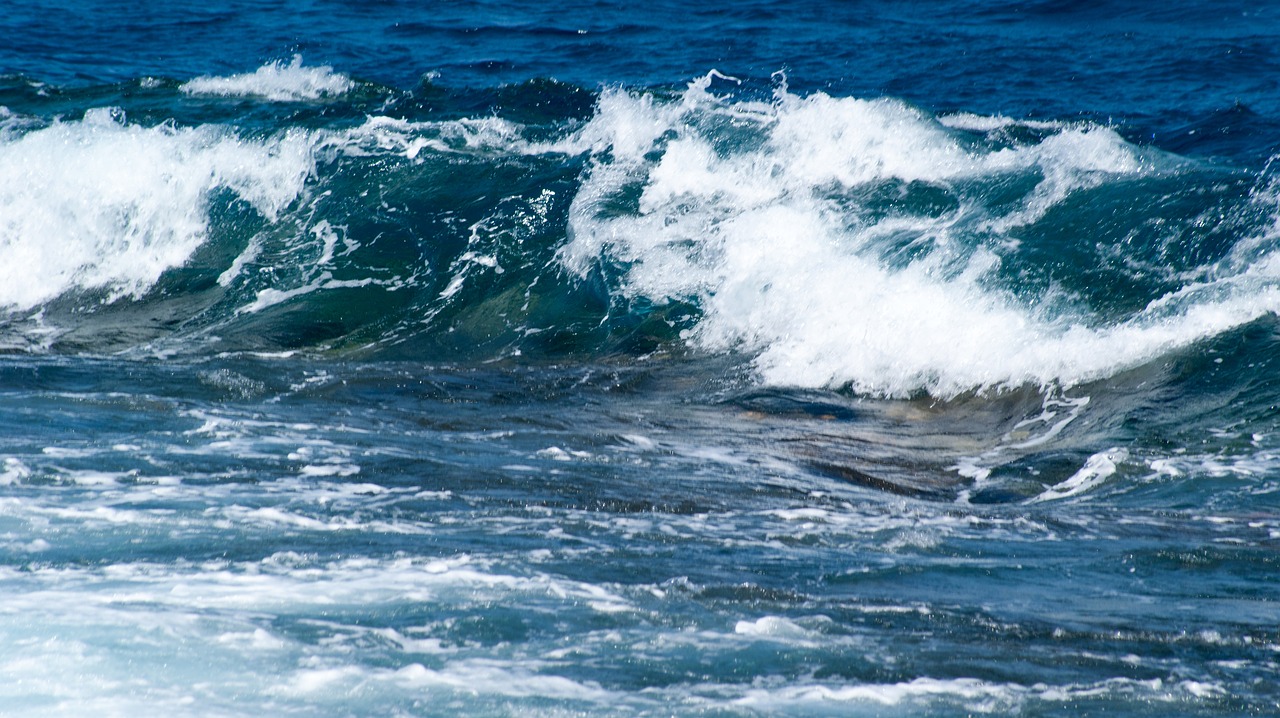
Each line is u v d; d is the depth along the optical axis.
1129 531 18.77
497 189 42.62
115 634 11.86
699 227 38.53
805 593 14.62
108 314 38.28
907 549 17.22
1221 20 74.06
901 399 29.58
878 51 69.75
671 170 41.69
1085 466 23.30
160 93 55.34
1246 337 27.47
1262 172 35.78
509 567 15.06
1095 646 12.86
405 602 13.45
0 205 42.34
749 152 41.44
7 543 15.37
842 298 33.31
